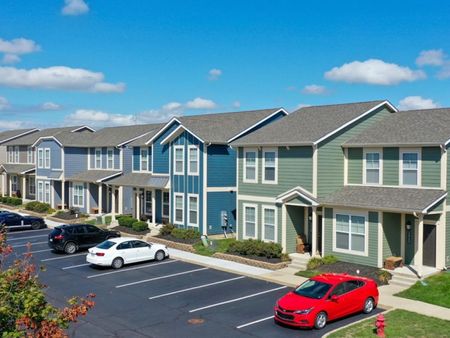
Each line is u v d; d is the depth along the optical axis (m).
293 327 17.03
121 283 23.33
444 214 23.34
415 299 19.89
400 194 24.19
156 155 38.03
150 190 40.19
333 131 26.56
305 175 26.94
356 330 16.36
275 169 28.50
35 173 53.66
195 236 32.59
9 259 28.61
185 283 23.14
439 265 23.41
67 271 25.95
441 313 18.06
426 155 23.98
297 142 26.78
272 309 19.09
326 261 25.14
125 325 17.50
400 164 24.95
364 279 18.77
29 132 64.06
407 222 24.58
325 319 17.00
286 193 27.30
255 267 25.89
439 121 25.53
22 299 9.77
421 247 22.27
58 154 49.22
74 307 9.91
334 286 17.61
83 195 46.78
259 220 29.47
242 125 35.00
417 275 22.23
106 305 19.86
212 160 33.97
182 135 35.34
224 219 34.38
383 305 19.14
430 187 23.84
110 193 46.06
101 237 31.67
